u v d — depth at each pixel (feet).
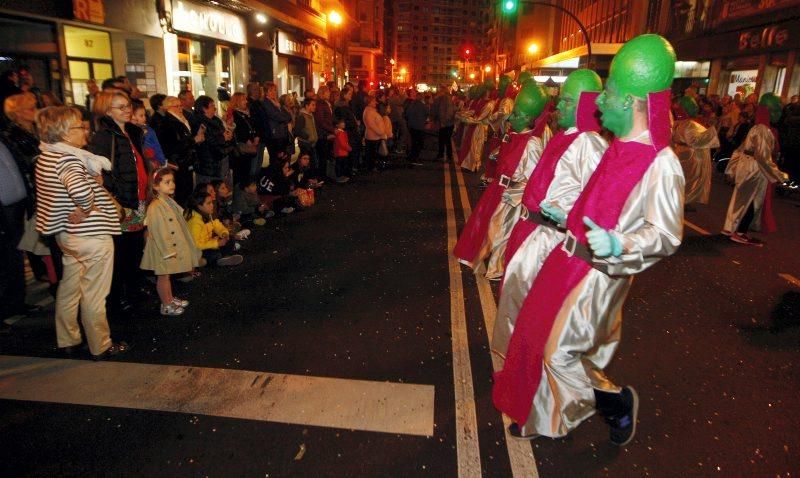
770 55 60.39
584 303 8.78
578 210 8.80
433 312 15.83
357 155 43.11
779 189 38.50
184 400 11.05
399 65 563.07
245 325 14.69
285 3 68.13
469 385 11.90
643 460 9.70
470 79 282.15
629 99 7.97
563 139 10.71
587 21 140.36
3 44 25.88
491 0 302.45
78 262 12.34
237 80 58.80
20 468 9.11
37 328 14.29
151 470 9.11
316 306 16.11
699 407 11.44
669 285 18.94
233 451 9.57
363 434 10.11
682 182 7.84
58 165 11.57
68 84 30.01
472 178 41.55
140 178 15.15
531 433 9.62
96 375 11.97
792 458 9.88
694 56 77.41
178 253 15.05
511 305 11.56
